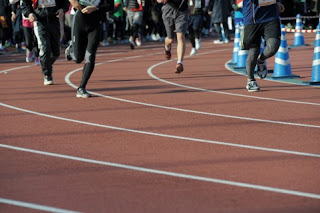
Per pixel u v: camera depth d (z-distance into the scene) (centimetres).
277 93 2439
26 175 1299
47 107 2152
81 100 2297
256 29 2392
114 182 1240
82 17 2291
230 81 2836
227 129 1762
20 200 1128
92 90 2562
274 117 1939
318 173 1296
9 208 1082
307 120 1889
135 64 3734
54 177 1282
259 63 2506
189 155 1460
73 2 2275
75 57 2377
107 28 5719
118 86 2684
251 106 2147
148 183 1230
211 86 2662
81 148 1542
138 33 5594
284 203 1095
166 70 3350
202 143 1588
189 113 2019
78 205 1096
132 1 5050
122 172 1316
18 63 3841
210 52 4631
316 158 1426
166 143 1591
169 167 1353
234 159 1417
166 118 1936
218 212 1050
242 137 1655
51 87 2664
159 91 2522
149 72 3256
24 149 1538
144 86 2681
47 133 1725
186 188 1193
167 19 2988
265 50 2394
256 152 1485
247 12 2383
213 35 7219
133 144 1582
